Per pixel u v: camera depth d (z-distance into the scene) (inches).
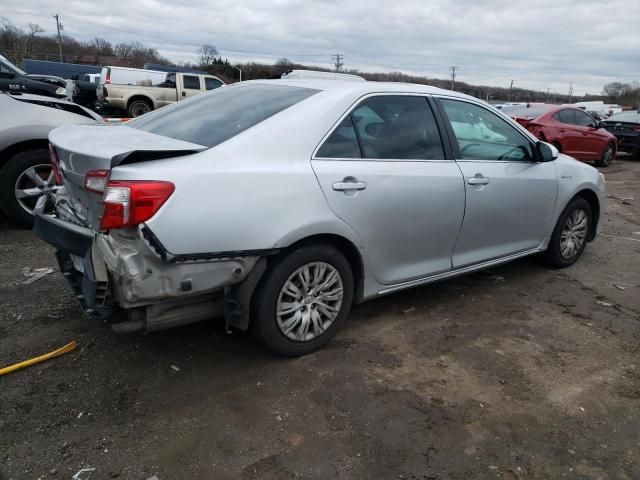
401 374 126.0
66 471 92.2
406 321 154.1
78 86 830.5
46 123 214.7
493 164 164.9
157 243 99.6
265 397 115.0
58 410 107.7
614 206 341.1
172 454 97.2
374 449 100.6
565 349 142.3
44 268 178.1
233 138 116.4
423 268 151.5
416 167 141.9
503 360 134.8
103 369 122.5
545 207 185.3
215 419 107.2
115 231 101.6
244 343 137.0
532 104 540.7
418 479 93.8
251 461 96.3
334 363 129.3
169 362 126.7
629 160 636.7
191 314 115.0
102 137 119.8
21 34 2797.7
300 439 102.4
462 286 184.4
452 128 155.3
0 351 127.4
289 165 118.5
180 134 126.8
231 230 108.3
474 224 159.8
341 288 132.5
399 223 139.0
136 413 108.0
